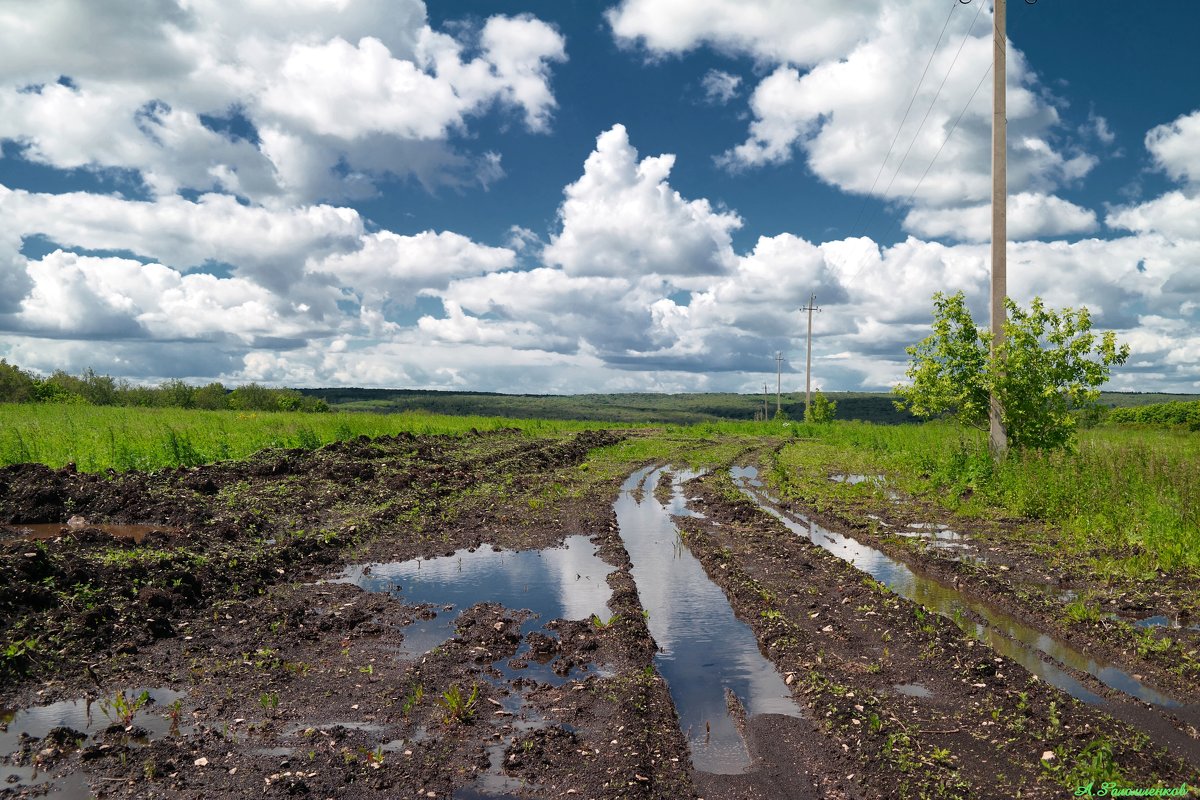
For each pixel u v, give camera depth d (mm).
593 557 12914
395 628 9078
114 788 5363
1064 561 12102
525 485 20328
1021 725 6383
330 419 34656
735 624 9539
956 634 8656
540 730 6344
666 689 7320
